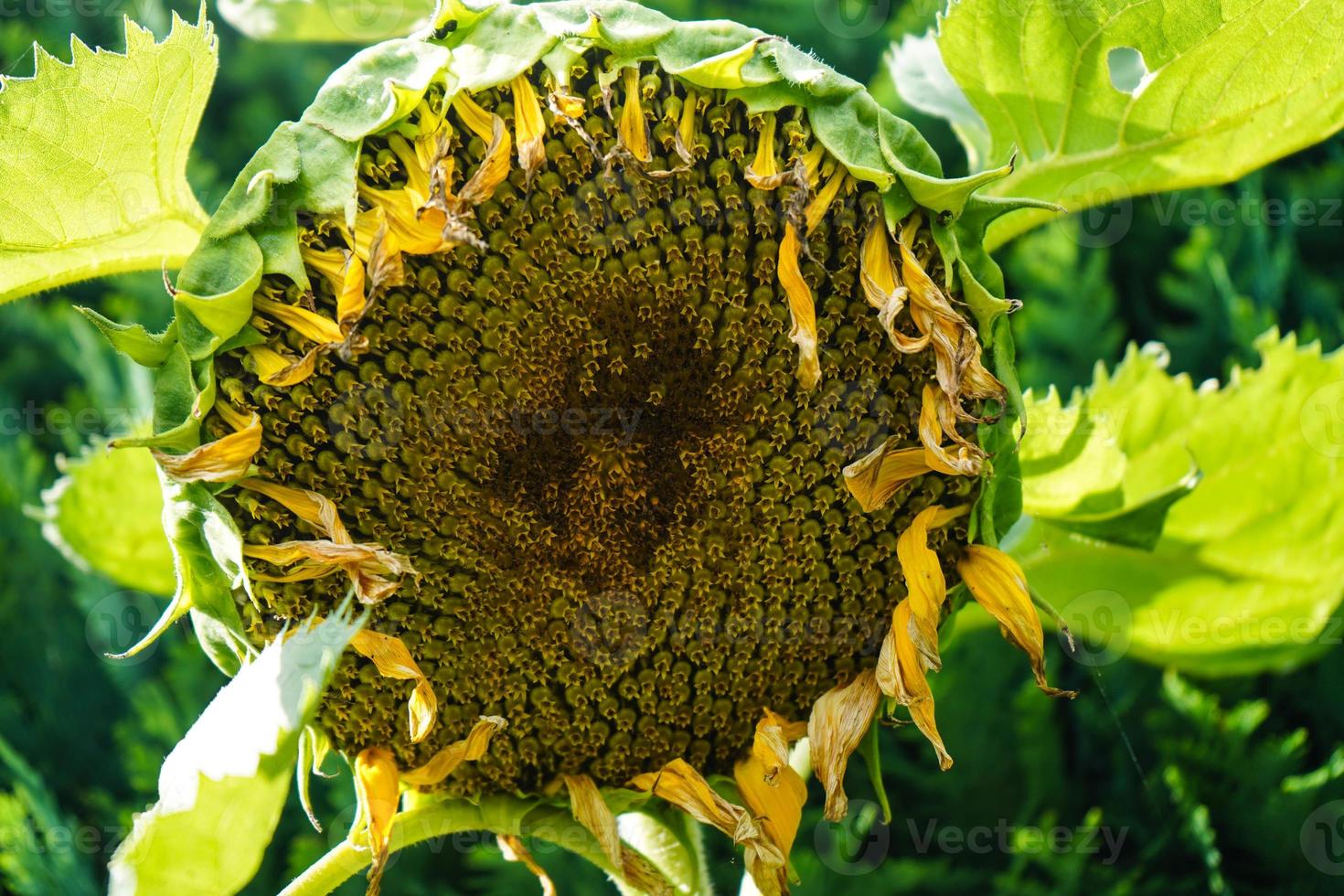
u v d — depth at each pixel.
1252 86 0.92
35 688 1.21
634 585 0.91
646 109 0.87
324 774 0.92
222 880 0.83
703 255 0.89
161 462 0.86
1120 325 1.17
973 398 0.88
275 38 1.09
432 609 0.91
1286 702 1.12
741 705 0.92
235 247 0.86
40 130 0.88
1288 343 1.01
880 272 0.88
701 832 0.95
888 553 0.91
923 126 1.20
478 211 0.88
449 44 0.87
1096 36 0.92
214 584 0.88
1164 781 1.09
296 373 0.87
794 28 1.26
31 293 0.93
